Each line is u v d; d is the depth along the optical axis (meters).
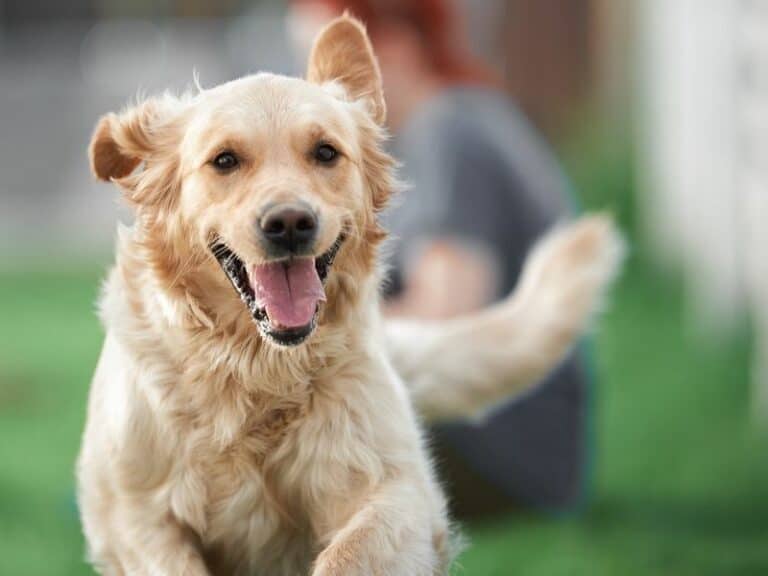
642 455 10.52
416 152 9.56
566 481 9.59
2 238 24.95
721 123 14.09
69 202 28.11
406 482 6.09
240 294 5.97
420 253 9.36
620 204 18.70
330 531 6.11
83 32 53.06
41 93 40.22
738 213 13.48
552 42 21.56
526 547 8.66
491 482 9.38
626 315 15.49
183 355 6.08
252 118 6.00
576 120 21.25
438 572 6.30
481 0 24.28
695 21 15.81
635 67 19.94
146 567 6.04
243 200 5.88
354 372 6.17
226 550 6.23
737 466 10.08
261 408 6.11
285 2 36.47
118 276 6.33
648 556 8.39
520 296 8.22
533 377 8.04
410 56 9.90
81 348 16.19
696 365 12.96
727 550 8.50
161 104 6.33
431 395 7.84
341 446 6.08
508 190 9.55
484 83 10.02
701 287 14.96
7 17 53.44
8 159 32.22
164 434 6.07
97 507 6.20
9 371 14.85
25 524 9.53
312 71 6.65
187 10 50.34
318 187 5.97
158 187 6.21
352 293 6.19
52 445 11.94
